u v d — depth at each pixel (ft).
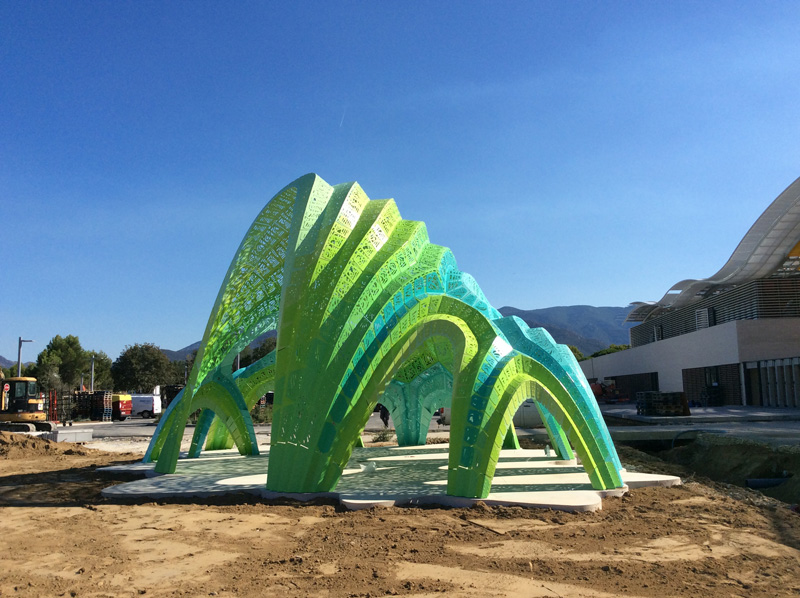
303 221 51.78
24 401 127.85
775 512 41.86
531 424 138.82
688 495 46.75
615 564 28.71
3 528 36.22
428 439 102.99
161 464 56.44
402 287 49.90
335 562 28.81
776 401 155.53
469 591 24.81
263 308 63.05
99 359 360.48
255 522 37.37
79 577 26.66
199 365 57.62
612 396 240.73
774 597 24.47
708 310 204.03
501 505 41.22
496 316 64.49
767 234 160.76
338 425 46.01
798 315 167.63
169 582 25.91
